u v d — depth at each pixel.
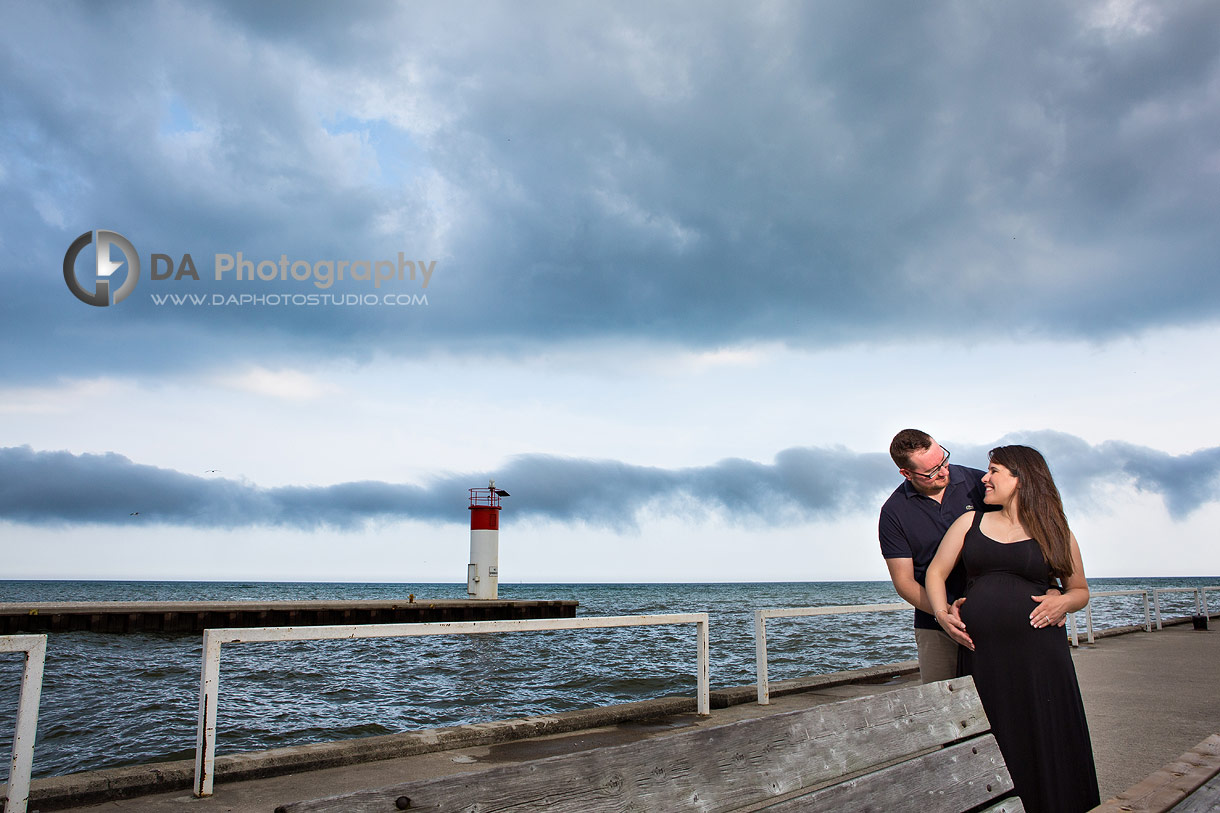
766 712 6.34
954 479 3.78
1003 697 2.99
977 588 3.13
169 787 4.08
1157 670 8.62
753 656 17.17
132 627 27.98
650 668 15.68
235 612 29.17
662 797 1.73
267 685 13.94
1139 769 4.54
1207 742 2.78
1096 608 41.84
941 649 3.70
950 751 2.38
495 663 17.42
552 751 5.06
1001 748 2.97
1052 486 3.15
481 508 36.34
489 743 5.29
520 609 34.38
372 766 4.64
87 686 14.37
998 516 3.24
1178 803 2.17
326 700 11.96
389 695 12.48
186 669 17.45
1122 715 6.11
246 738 9.11
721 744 1.89
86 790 3.83
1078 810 2.91
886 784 2.10
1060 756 2.93
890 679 8.12
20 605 29.03
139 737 9.33
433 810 1.41
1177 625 14.77
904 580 3.72
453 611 32.91
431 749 5.02
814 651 17.42
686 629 27.20
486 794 1.48
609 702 11.48
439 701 11.74
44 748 8.80
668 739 1.80
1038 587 3.09
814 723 2.12
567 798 1.58
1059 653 3.00
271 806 3.83
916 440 3.70
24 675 3.44
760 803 1.92
